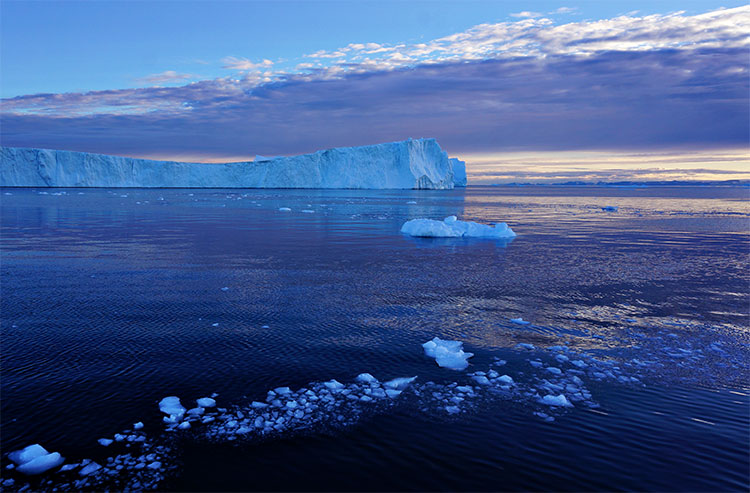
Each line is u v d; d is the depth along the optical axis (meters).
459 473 5.02
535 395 6.85
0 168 87.00
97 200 57.03
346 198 71.62
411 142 103.69
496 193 125.31
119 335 8.94
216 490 4.71
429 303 11.67
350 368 7.68
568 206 61.09
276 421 6.03
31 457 5.13
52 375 7.16
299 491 4.71
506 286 13.66
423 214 43.53
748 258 19.03
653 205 65.25
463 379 7.36
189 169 101.19
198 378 7.18
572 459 5.30
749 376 7.55
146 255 18.25
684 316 10.80
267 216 38.16
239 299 11.69
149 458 5.20
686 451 5.46
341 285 13.48
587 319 10.52
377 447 5.49
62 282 13.29
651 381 7.36
